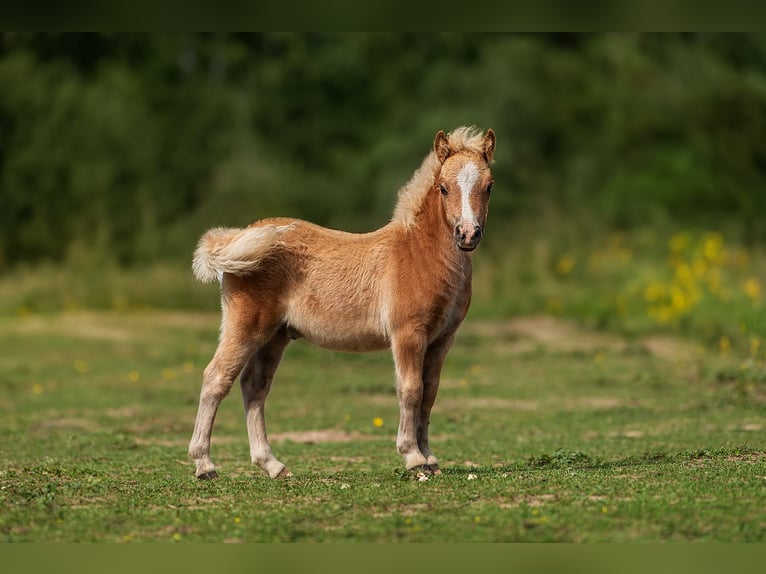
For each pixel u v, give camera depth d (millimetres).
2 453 18016
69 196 56156
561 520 11625
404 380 14531
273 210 55406
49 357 32438
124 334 37719
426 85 63250
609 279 44656
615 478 13914
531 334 37438
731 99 63875
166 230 54875
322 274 14812
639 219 53969
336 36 66250
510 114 59781
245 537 11406
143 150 57750
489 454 17750
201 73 63938
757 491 12766
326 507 12531
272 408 23969
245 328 14781
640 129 61781
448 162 14422
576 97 62656
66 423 21656
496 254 50344
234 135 60438
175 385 27234
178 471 15930
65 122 57406
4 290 46344
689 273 35656
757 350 27016
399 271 14578
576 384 26750
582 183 57906
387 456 17656
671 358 30719
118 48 63031
